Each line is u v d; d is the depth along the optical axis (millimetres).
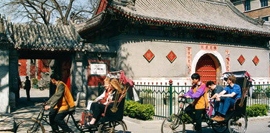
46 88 39219
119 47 16453
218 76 20547
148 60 17250
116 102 7465
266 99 14648
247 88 8789
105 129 7586
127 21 16312
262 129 9609
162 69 17703
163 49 17891
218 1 24781
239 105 8492
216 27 18281
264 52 23062
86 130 7605
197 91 7840
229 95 8328
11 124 8734
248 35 20906
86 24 20656
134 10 17156
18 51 15430
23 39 15242
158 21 16188
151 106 11461
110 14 15539
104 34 18859
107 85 7980
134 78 16656
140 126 10141
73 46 15383
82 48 15461
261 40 22938
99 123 7434
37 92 32656
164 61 17828
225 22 20750
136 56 16891
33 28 17047
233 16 23891
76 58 15531
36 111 13805
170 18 17453
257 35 20891
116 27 17250
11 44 13617
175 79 18094
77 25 21531
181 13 19750
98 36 19891
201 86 7949
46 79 39625
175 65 18234
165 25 16859
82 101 15406
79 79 15555
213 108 8812
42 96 25703
